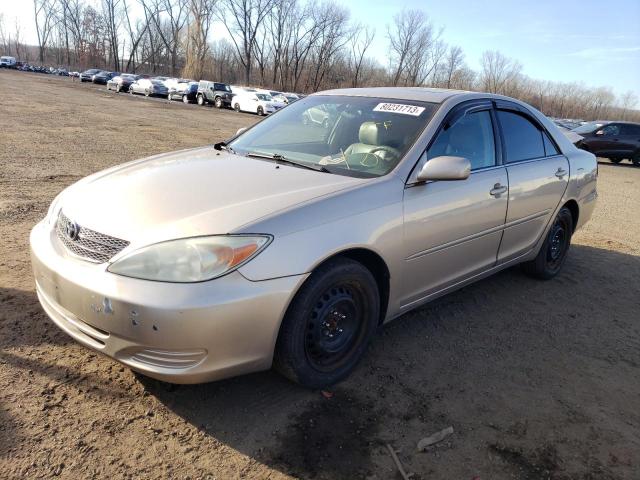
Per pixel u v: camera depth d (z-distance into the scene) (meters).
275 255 2.42
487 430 2.68
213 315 2.26
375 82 74.12
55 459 2.23
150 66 90.19
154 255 2.31
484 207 3.60
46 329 3.21
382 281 3.05
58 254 2.62
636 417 2.91
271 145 3.72
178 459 2.30
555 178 4.41
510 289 4.64
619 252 6.19
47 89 35.84
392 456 2.43
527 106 4.39
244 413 2.64
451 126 3.48
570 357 3.52
